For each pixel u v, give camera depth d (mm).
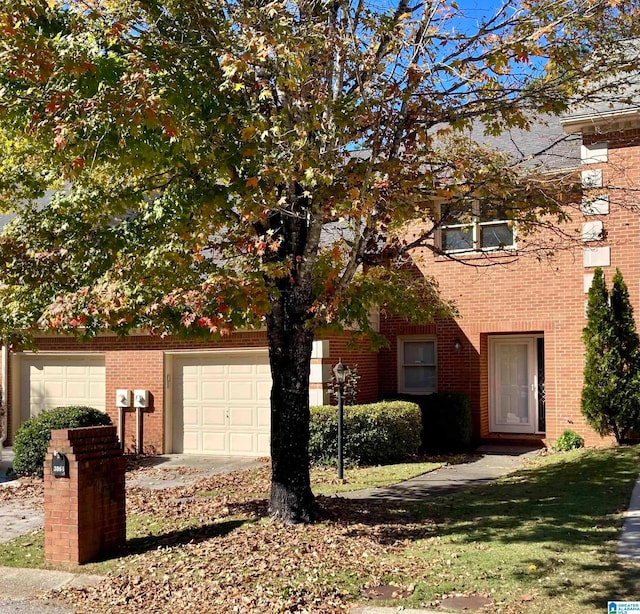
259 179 7383
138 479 12305
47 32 7410
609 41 8164
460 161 8516
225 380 14953
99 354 15820
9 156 8570
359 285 8719
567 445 13625
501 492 9977
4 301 8289
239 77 7402
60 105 6594
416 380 16109
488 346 15797
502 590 5969
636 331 13273
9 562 7637
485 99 8250
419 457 13891
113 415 15555
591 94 8484
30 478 12750
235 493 10492
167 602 6223
